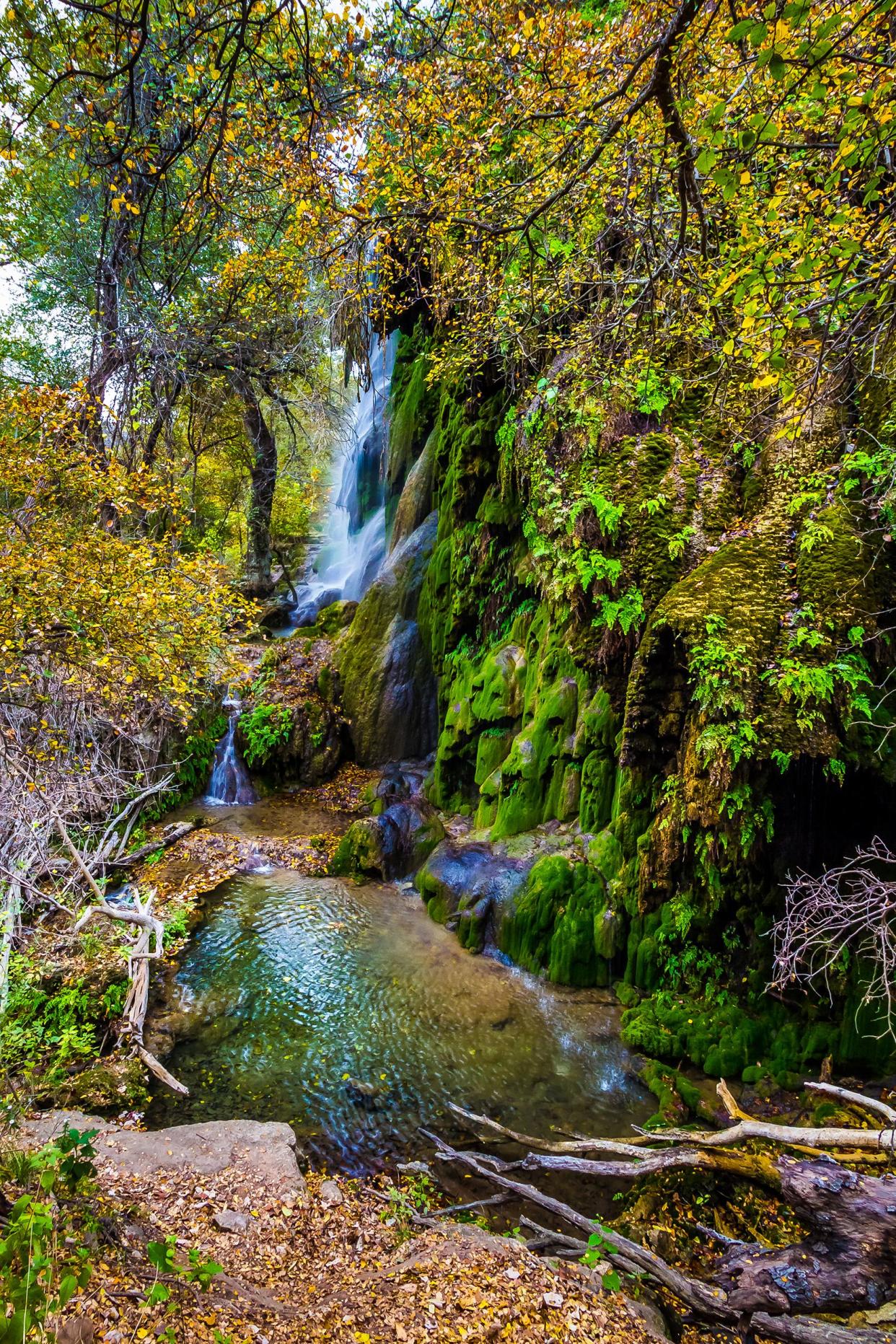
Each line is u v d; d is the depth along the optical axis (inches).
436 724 440.1
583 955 235.0
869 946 173.0
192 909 283.9
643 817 234.2
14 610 153.8
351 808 409.7
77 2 93.0
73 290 378.9
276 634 626.8
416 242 274.8
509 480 339.0
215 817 396.8
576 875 245.8
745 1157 141.5
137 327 346.6
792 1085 176.7
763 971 195.5
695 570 196.9
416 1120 177.3
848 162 86.6
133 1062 192.5
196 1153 149.7
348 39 138.3
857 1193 114.8
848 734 165.9
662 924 219.8
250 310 400.2
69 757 239.8
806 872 185.2
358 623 479.2
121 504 186.2
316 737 449.4
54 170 307.3
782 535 189.2
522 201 181.3
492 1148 169.2
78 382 190.1
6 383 335.0
